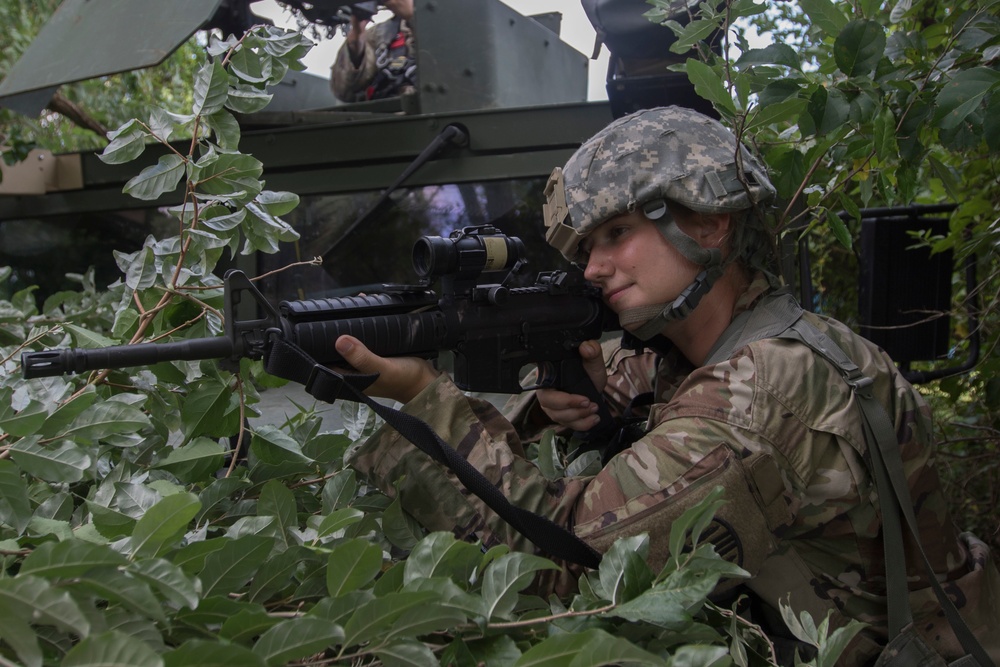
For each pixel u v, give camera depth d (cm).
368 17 324
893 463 139
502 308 158
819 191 203
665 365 175
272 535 114
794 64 167
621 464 140
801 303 235
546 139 244
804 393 138
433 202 251
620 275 151
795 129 212
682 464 135
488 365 158
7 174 268
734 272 158
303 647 90
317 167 256
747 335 150
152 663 76
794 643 143
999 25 175
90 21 250
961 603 153
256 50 167
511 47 277
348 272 256
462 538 139
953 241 252
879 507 141
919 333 261
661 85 220
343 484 135
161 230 276
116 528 116
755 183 152
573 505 142
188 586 92
